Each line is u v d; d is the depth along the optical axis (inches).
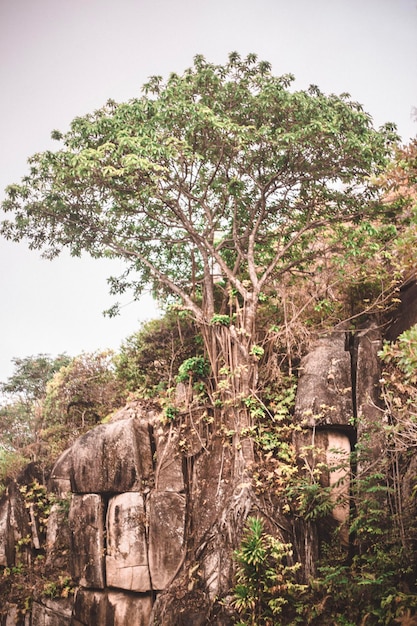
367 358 587.5
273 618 487.2
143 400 700.0
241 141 633.0
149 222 730.2
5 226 725.9
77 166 632.4
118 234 726.5
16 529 727.7
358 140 631.8
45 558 708.0
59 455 805.2
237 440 577.9
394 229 634.8
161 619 538.0
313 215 695.7
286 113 656.4
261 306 692.1
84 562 624.4
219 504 572.7
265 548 507.5
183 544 578.6
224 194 703.7
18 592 682.2
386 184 403.5
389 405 527.5
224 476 587.5
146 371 773.9
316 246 745.6
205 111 617.9
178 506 594.2
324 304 655.8
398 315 633.6
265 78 656.4
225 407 610.9
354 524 491.2
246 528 530.6
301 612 481.4
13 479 768.9
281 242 728.3
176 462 617.3
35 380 1139.3
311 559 522.9
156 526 591.8
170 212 714.2
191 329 748.6
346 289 679.1
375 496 508.7
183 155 651.5
